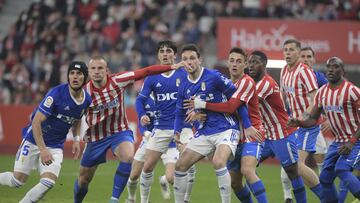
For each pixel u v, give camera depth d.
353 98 23.23
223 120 23.22
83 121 24.81
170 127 26.50
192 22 57.62
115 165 43.22
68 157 47.12
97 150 24.28
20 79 56.28
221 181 22.50
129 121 48.94
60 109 22.28
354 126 23.45
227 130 23.12
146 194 26.78
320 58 48.12
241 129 23.64
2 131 52.06
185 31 57.28
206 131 23.19
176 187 23.30
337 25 47.84
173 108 26.55
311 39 48.09
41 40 58.78
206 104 22.88
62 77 55.12
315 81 27.92
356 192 22.98
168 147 27.02
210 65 57.12
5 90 56.19
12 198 28.33
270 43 48.34
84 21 59.97
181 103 23.78
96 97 23.77
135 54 55.75
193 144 23.28
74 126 23.72
